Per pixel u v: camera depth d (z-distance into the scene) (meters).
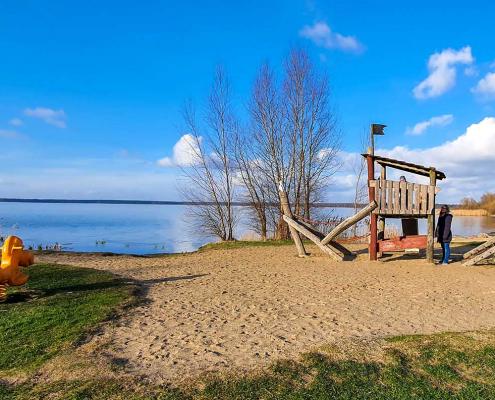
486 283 11.08
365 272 12.86
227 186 25.72
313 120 25.39
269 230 25.72
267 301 9.11
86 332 6.98
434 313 8.14
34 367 5.66
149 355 6.05
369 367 5.55
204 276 12.37
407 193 14.68
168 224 47.19
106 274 12.52
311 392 4.93
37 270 13.12
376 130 14.57
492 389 5.05
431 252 14.57
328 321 7.59
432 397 4.85
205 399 4.80
